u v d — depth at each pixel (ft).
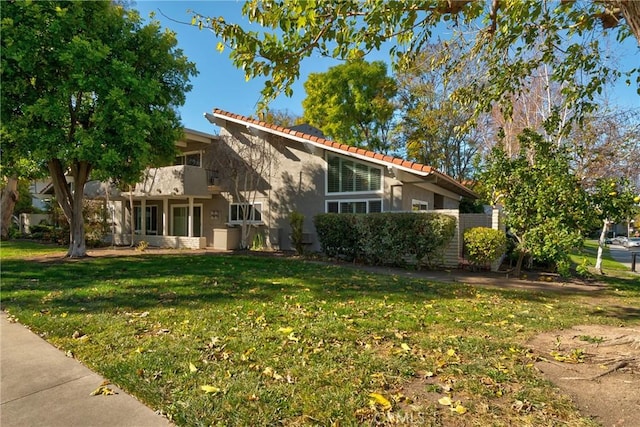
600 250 38.19
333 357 11.75
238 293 20.97
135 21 35.99
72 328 14.56
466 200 71.51
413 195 44.34
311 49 12.41
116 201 65.72
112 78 31.50
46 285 23.04
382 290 22.57
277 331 14.23
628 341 12.51
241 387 9.77
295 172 48.83
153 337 13.56
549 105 35.99
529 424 8.13
